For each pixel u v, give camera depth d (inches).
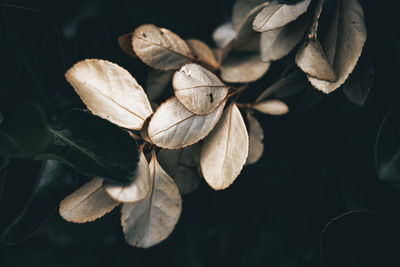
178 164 10.5
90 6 12.2
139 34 10.2
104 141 9.8
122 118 10.0
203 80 10.2
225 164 10.0
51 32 10.6
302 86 11.0
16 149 9.2
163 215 10.0
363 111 11.8
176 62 10.6
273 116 12.1
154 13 12.0
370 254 11.0
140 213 10.0
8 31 10.4
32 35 10.5
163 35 10.5
